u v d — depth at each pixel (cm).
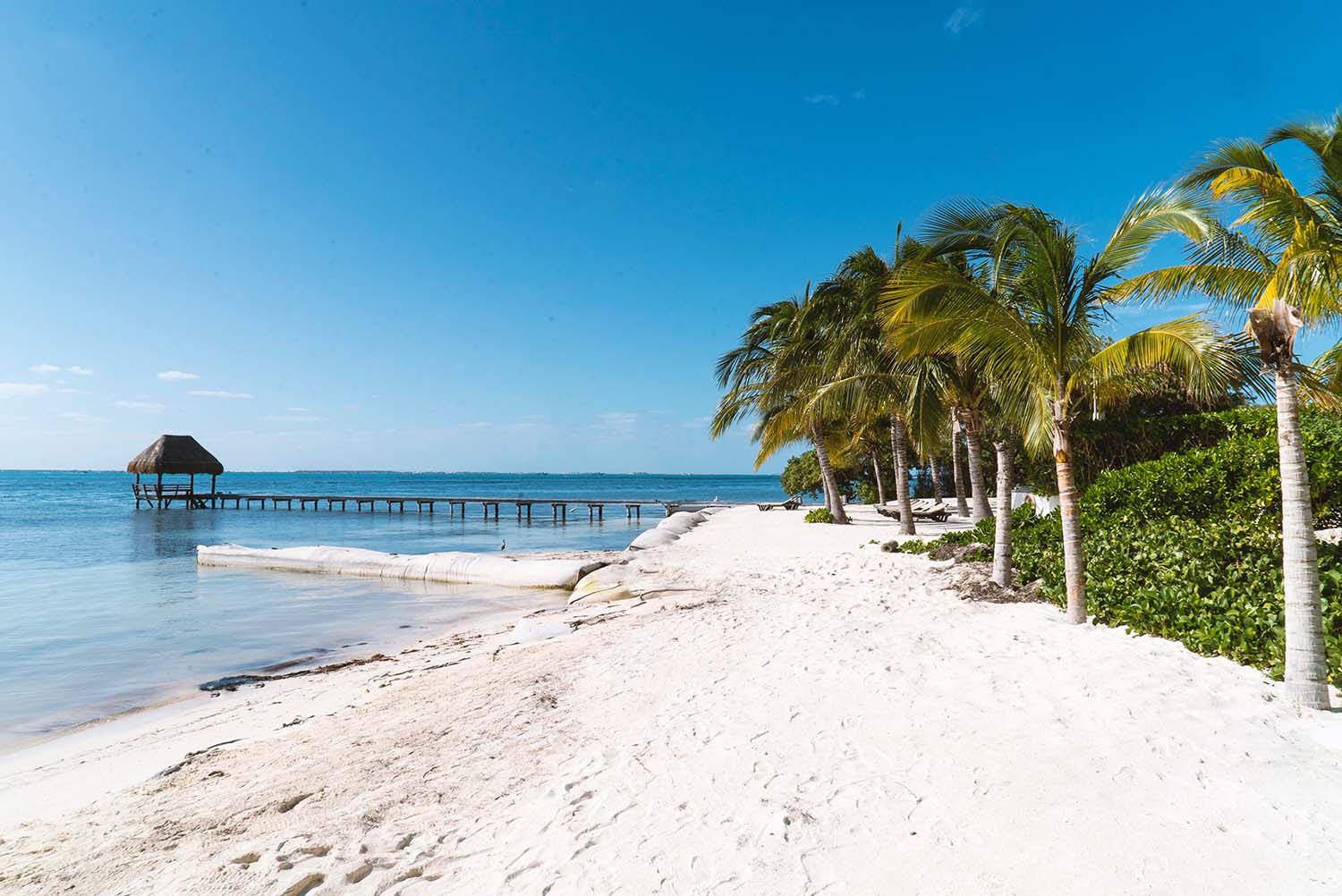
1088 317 791
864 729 503
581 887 329
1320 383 707
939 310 806
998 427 1081
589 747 521
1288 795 362
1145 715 476
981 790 394
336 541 3341
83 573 2109
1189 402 1542
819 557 1592
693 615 1009
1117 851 325
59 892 358
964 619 824
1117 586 752
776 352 2386
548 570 1802
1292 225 657
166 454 5925
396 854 373
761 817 384
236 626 1341
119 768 609
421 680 823
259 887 343
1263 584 638
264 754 589
